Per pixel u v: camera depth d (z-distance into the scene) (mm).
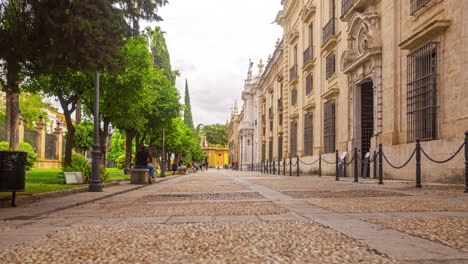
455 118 9625
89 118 17750
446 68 10078
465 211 4457
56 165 37719
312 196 6918
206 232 3273
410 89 11891
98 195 8195
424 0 11211
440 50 10297
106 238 3072
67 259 2348
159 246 2701
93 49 6617
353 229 3320
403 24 12531
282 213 4551
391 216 4113
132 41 14031
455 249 2480
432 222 3607
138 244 2787
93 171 9695
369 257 2281
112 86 13906
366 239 2850
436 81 10469
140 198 7586
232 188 9992
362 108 16547
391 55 13078
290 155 28828
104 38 6684
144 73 14844
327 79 20469
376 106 14141
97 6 6445
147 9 7402
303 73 25844
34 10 6242
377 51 13891
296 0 27734
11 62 6797
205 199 6797
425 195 6652
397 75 12875
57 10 6121
